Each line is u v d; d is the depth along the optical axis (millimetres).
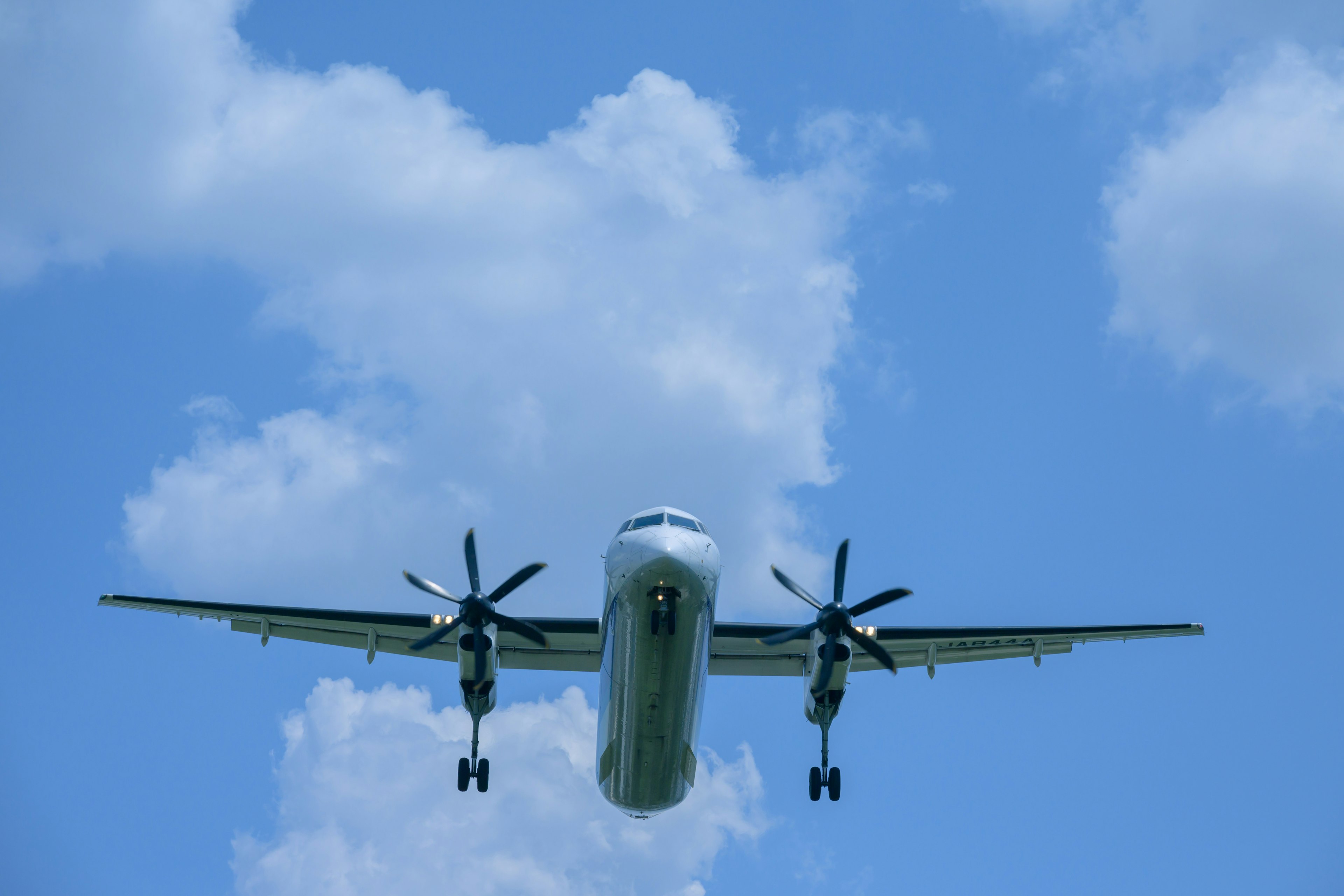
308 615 120188
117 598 118500
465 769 112000
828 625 106125
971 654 124938
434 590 109250
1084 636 120938
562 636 121000
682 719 104312
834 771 113688
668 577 97562
